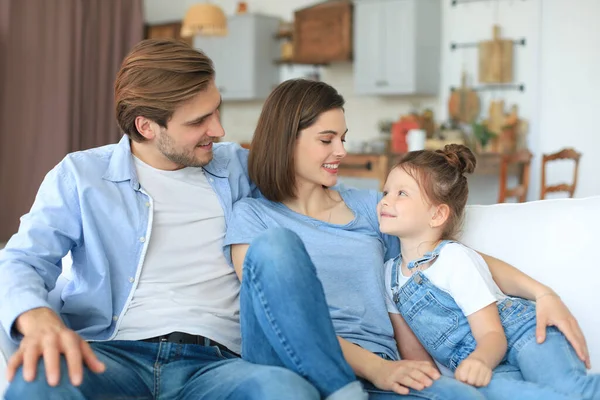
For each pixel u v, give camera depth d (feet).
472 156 5.81
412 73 20.33
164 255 5.36
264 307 4.27
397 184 5.59
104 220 5.20
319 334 4.19
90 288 5.12
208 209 5.63
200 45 25.05
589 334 5.22
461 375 4.66
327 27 21.97
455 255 5.26
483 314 5.03
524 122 19.81
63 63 21.35
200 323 5.16
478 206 5.92
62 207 5.10
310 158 5.56
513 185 20.27
